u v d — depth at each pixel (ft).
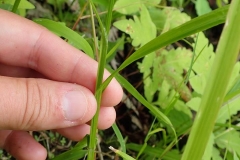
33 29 0.76
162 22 1.11
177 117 1.01
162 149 0.90
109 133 1.09
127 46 1.19
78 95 0.65
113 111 0.81
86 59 0.76
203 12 1.22
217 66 0.41
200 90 1.00
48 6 1.13
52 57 0.77
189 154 0.44
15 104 0.63
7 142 0.87
